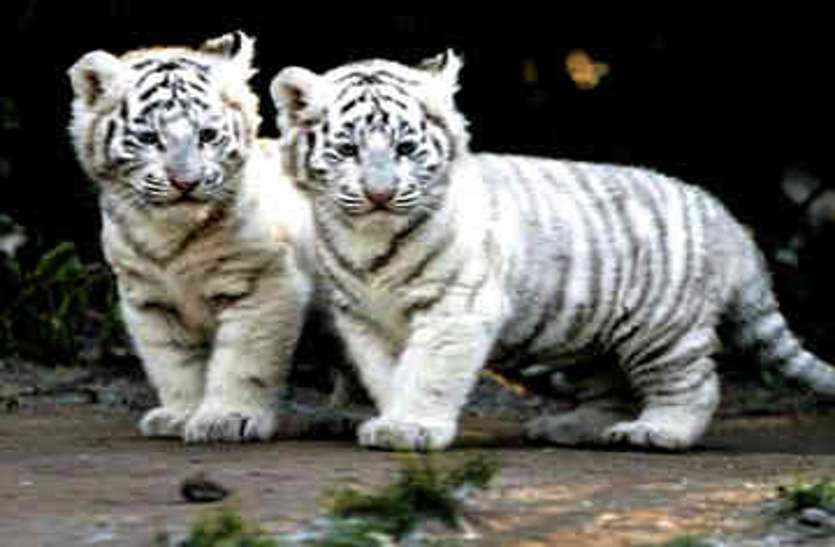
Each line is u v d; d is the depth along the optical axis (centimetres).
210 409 1145
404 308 1108
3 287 1600
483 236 1110
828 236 1864
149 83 1123
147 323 1179
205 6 1811
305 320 1194
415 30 1848
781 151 1898
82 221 1791
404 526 778
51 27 1791
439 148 1097
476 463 889
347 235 1103
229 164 1125
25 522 809
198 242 1138
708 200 1255
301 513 824
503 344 1175
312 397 1477
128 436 1170
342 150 1086
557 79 1881
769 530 816
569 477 958
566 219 1179
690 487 927
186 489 862
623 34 1878
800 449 1263
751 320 1255
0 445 1111
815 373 1262
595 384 1248
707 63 1892
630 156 1894
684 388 1204
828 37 1883
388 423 1080
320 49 1831
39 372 1523
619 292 1191
